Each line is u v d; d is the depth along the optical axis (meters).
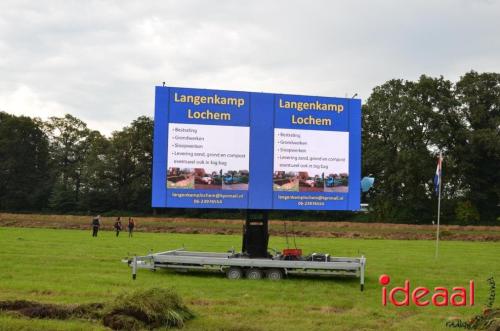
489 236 51.91
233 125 20.67
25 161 100.31
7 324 10.42
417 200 78.31
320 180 21.02
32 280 16.81
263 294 15.71
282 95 20.92
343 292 16.69
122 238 39.03
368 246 37.28
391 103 83.06
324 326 11.58
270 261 19.05
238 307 13.44
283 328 11.23
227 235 47.78
